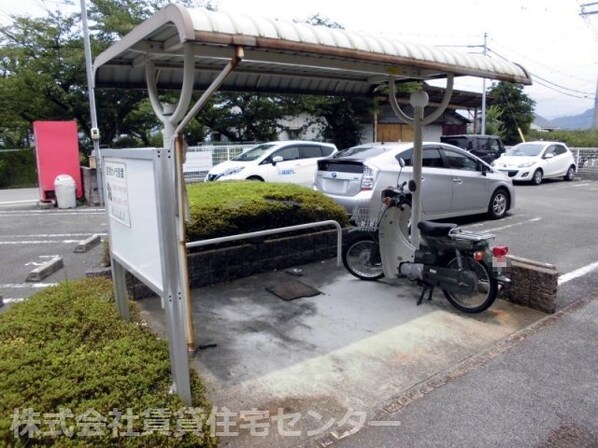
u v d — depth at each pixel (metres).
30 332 2.63
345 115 18.48
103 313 2.96
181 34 2.35
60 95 15.73
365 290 4.54
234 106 17.73
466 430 2.44
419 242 4.64
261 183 6.49
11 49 14.48
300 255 5.36
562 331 3.55
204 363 3.16
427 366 3.08
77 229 7.95
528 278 3.96
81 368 2.27
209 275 4.71
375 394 2.78
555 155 13.95
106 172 3.11
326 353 3.28
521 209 9.02
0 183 16.06
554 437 2.38
